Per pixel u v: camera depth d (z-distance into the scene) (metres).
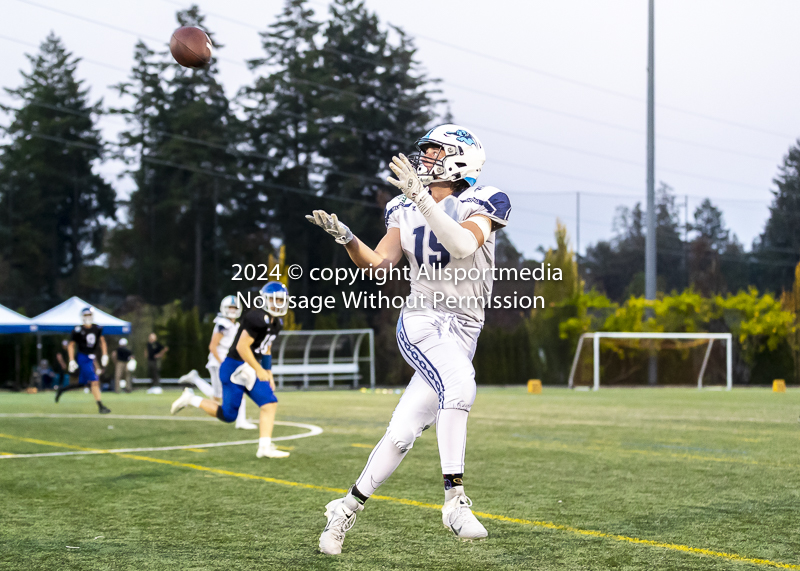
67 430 16.73
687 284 60.03
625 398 30.09
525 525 7.09
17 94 74.81
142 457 12.09
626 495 8.65
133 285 66.69
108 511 7.80
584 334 42.69
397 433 5.93
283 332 41.91
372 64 76.06
